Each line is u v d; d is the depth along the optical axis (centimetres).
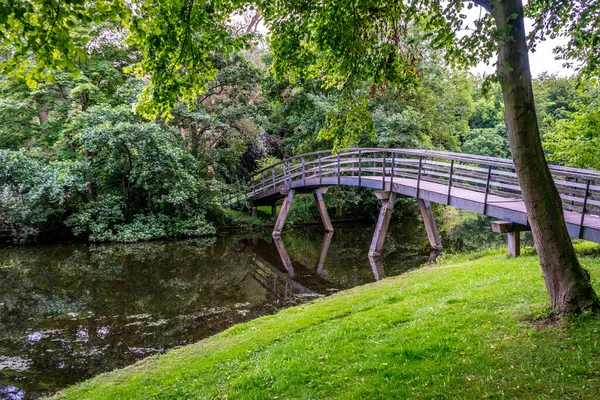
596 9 587
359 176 1650
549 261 511
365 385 401
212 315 946
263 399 419
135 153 1853
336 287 1180
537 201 503
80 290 1188
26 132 1978
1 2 305
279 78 734
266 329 730
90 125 1798
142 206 2181
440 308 633
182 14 482
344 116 707
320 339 584
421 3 529
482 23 485
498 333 492
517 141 496
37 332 842
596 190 770
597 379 359
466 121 2995
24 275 1362
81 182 1842
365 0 564
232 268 1485
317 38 637
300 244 1972
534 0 653
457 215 2986
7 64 350
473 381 384
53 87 1914
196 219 2166
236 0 559
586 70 746
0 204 1683
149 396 493
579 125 1219
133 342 783
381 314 665
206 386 492
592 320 469
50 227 2005
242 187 2564
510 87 484
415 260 1467
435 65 2428
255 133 2297
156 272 1417
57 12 329
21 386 611
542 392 351
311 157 2673
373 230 2369
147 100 566
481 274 855
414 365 430
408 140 2228
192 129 2241
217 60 2077
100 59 1995
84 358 710
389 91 2380
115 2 358
